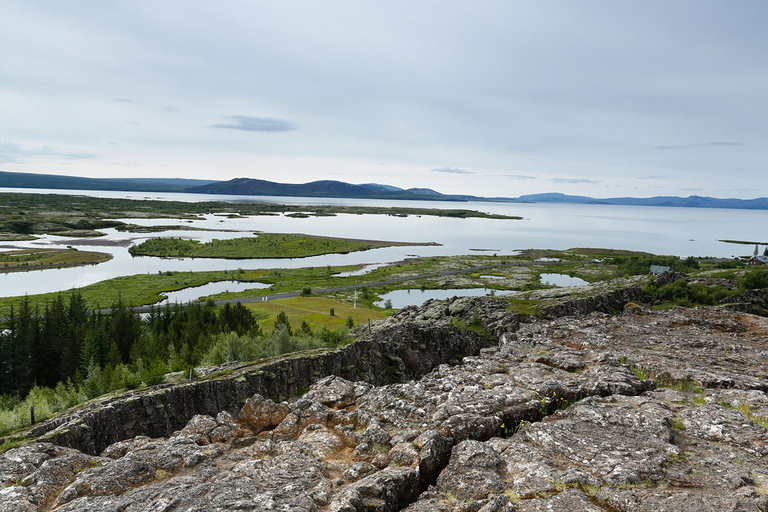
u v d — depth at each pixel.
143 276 192.00
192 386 40.69
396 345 61.25
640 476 13.73
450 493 14.29
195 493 14.13
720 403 20.91
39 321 88.31
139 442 19.27
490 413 19.19
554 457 15.36
